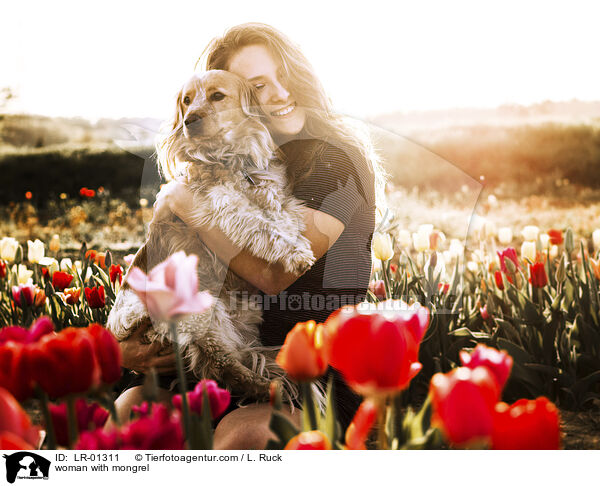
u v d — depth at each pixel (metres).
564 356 3.20
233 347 2.01
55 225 11.83
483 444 0.91
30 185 13.55
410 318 1.18
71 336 1.08
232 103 2.16
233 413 1.86
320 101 2.28
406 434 1.24
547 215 10.24
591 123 12.48
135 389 2.07
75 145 14.50
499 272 3.58
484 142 12.22
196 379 2.04
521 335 3.36
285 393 1.91
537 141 12.18
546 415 0.88
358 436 1.06
